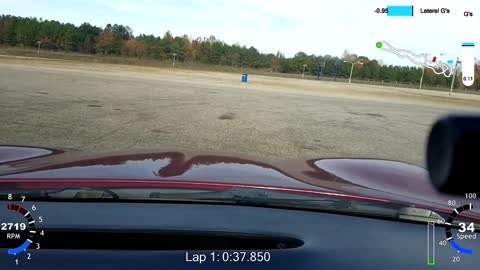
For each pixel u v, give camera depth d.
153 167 2.62
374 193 2.42
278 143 9.84
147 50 109.06
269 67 122.56
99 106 14.70
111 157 2.91
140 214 2.10
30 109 12.74
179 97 20.27
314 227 2.09
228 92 26.20
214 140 9.68
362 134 12.16
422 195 2.46
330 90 42.56
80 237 1.89
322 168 3.04
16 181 2.18
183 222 2.04
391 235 2.07
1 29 102.44
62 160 2.74
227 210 2.21
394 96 39.34
